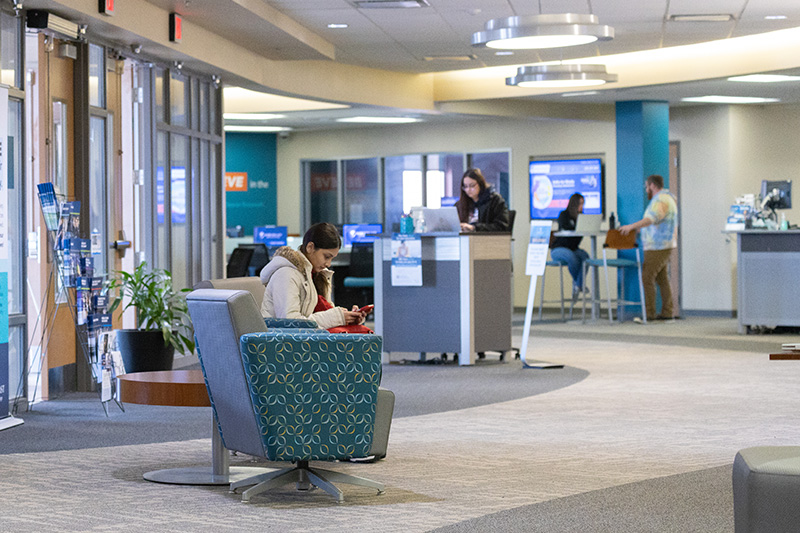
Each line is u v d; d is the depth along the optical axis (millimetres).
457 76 16094
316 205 20547
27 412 7758
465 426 6898
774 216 13734
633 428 6758
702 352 11422
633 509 4566
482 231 10594
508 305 10742
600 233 15367
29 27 8023
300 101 16750
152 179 10352
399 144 19578
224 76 11930
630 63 14523
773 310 13273
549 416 7293
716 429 6688
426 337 10555
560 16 9430
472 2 10648
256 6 10117
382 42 12906
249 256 14578
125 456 5926
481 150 18797
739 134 16703
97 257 9227
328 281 6168
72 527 4285
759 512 3387
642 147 15938
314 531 4211
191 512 4555
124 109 10320
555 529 4227
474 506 4645
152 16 9492
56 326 8719
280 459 4551
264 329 4617
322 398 4555
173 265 10992
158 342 8789
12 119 7848
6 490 5020
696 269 17031
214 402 4832
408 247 10484
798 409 7492
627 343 12477
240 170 20359
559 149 18141
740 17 11445
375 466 5590
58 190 8188
